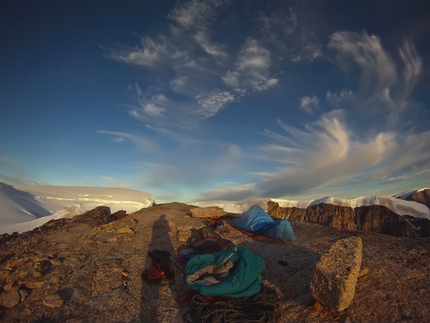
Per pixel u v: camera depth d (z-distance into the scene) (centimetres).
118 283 295
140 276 306
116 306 255
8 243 446
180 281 293
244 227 443
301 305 227
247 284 236
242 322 206
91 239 428
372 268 248
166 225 482
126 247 392
